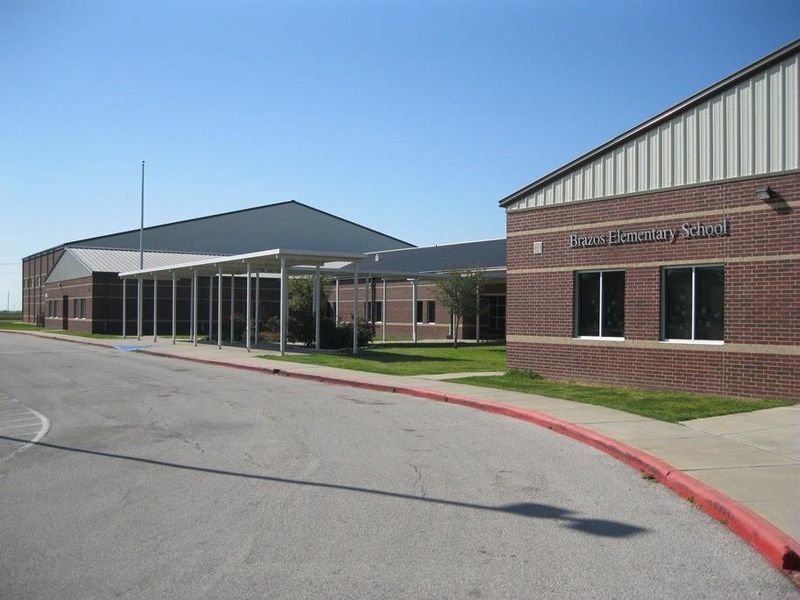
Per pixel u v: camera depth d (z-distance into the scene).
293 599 5.09
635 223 17.23
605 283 18.06
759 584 5.44
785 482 8.02
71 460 9.88
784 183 14.62
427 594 5.19
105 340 41.34
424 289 48.06
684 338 16.41
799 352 14.34
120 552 6.08
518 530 6.70
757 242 14.99
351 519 7.03
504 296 44.97
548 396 15.79
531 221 19.64
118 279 50.09
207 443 11.04
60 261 59.81
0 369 24.44
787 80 14.66
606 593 5.23
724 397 15.34
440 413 14.23
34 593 5.21
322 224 80.56
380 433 11.91
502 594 5.20
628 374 17.34
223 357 28.22
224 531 6.64
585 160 18.20
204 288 51.50
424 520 7.00
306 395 17.28
